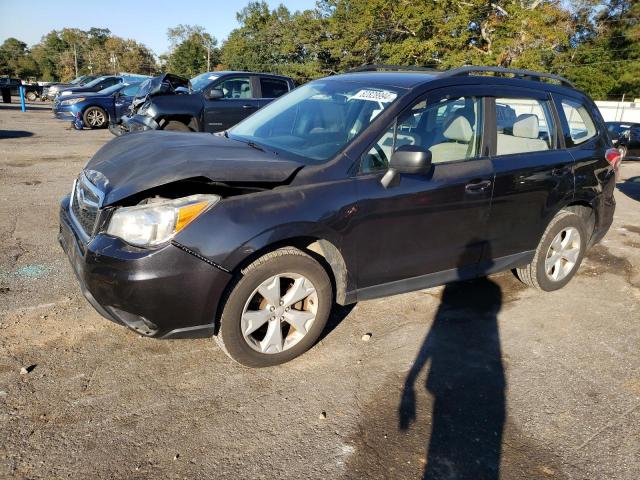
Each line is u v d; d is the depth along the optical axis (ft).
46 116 70.23
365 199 10.50
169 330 9.26
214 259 9.04
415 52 127.75
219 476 7.69
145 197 9.34
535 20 113.70
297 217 9.71
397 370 10.71
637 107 130.62
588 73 153.79
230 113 34.09
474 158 12.42
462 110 12.35
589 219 15.61
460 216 12.04
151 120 32.12
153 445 8.22
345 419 9.11
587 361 11.46
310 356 11.03
